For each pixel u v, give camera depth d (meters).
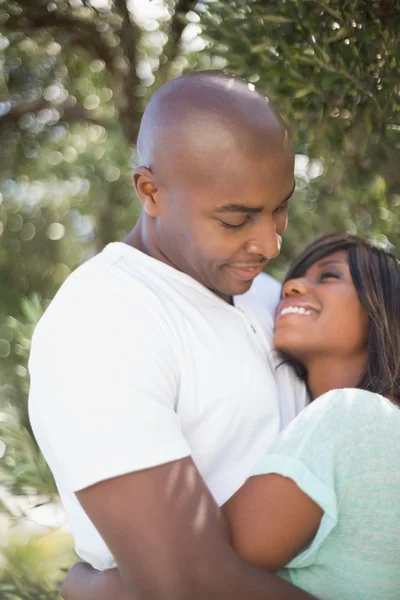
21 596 2.78
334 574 1.54
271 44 2.12
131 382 1.54
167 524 1.45
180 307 1.72
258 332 1.91
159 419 1.52
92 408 1.51
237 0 2.17
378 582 1.54
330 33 2.11
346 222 2.77
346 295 1.93
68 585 1.74
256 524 1.49
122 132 3.73
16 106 3.95
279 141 1.62
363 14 2.10
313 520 1.50
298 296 1.96
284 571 1.60
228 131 1.59
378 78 2.12
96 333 1.58
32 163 4.14
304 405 1.96
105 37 3.58
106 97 4.09
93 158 4.06
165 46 3.44
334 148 2.27
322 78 2.08
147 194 1.71
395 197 2.50
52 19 3.41
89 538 1.69
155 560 1.44
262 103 1.64
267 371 1.80
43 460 2.58
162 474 1.48
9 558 3.14
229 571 1.45
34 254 4.34
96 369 1.54
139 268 1.75
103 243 4.06
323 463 1.49
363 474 1.51
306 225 2.98
